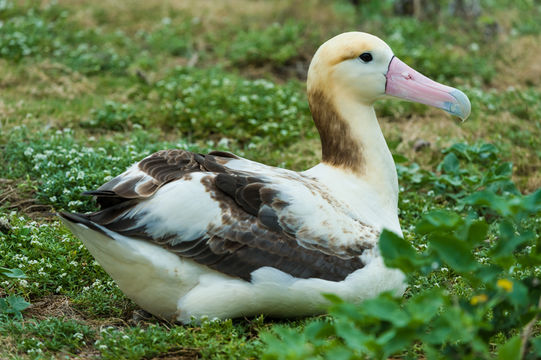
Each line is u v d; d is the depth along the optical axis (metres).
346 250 8.65
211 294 8.40
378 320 6.40
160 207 8.32
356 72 9.59
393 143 14.97
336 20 22.69
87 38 20.80
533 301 7.20
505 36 23.48
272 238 8.45
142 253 8.29
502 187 12.95
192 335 8.17
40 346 8.03
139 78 18.30
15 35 19.34
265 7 23.80
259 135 15.63
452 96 9.69
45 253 10.13
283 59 19.81
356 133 9.56
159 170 8.60
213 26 22.47
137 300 8.85
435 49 20.81
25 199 11.88
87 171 12.17
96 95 17.38
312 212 8.59
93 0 23.28
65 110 15.93
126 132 15.05
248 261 8.40
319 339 6.91
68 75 18.30
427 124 16.88
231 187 8.47
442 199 13.33
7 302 8.84
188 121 15.68
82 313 9.22
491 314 8.58
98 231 8.21
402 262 6.69
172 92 17.00
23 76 17.75
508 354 6.16
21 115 15.23
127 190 8.35
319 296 8.50
